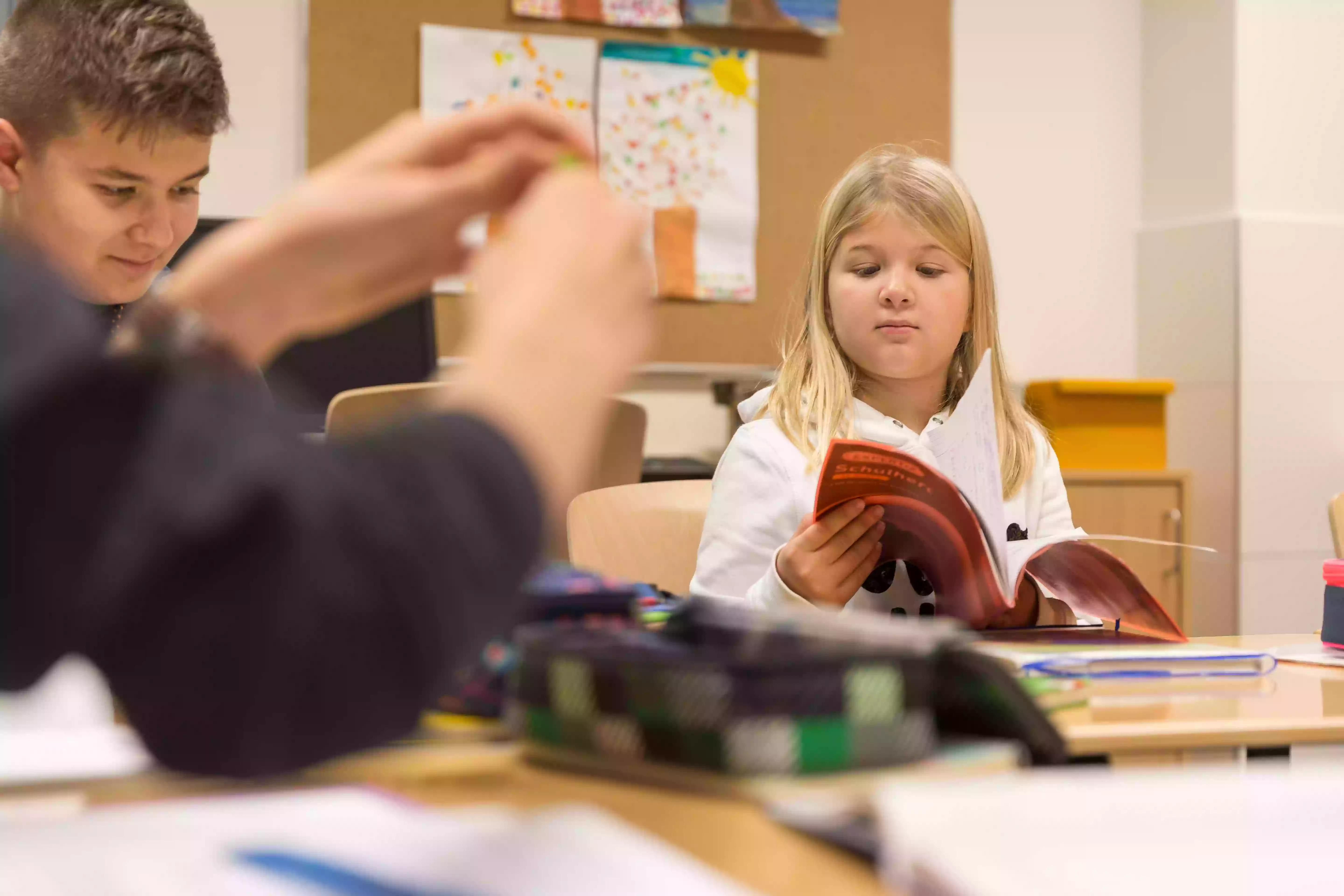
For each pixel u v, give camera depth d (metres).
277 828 0.35
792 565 1.05
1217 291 3.49
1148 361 3.71
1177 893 0.29
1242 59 3.46
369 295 0.44
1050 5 3.65
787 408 1.61
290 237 0.42
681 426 3.31
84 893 0.30
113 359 0.28
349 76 3.04
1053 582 1.08
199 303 0.41
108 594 0.25
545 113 0.45
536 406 0.32
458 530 0.29
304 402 2.44
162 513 0.26
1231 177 3.47
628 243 0.36
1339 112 3.56
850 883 0.35
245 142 2.99
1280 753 0.91
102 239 1.31
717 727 0.45
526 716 0.50
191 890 0.30
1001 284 3.62
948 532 1.00
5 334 0.26
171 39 1.31
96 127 1.26
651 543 1.58
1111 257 3.72
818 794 0.43
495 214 0.44
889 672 0.47
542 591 0.62
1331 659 0.99
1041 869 0.30
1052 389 3.21
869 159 1.67
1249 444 3.44
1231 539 3.46
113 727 0.52
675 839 0.39
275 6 3.01
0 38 1.30
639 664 0.46
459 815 0.38
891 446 1.47
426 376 2.62
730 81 3.30
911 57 3.46
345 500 0.28
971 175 3.59
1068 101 3.68
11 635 0.26
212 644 0.26
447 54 3.10
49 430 0.26
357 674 0.27
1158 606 0.97
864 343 1.59
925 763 0.47
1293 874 0.30
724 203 3.30
